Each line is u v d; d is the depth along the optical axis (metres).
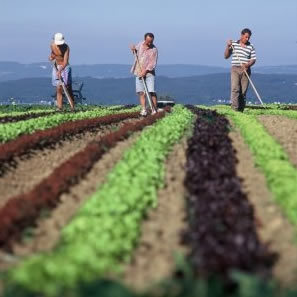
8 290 10.16
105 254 11.94
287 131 28.81
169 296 10.14
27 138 24.61
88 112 37.62
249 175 19.14
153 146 22.06
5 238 13.62
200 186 16.56
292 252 12.80
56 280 10.33
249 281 10.28
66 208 16.14
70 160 20.83
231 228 13.26
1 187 19.52
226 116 34.44
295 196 15.14
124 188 15.78
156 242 13.38
